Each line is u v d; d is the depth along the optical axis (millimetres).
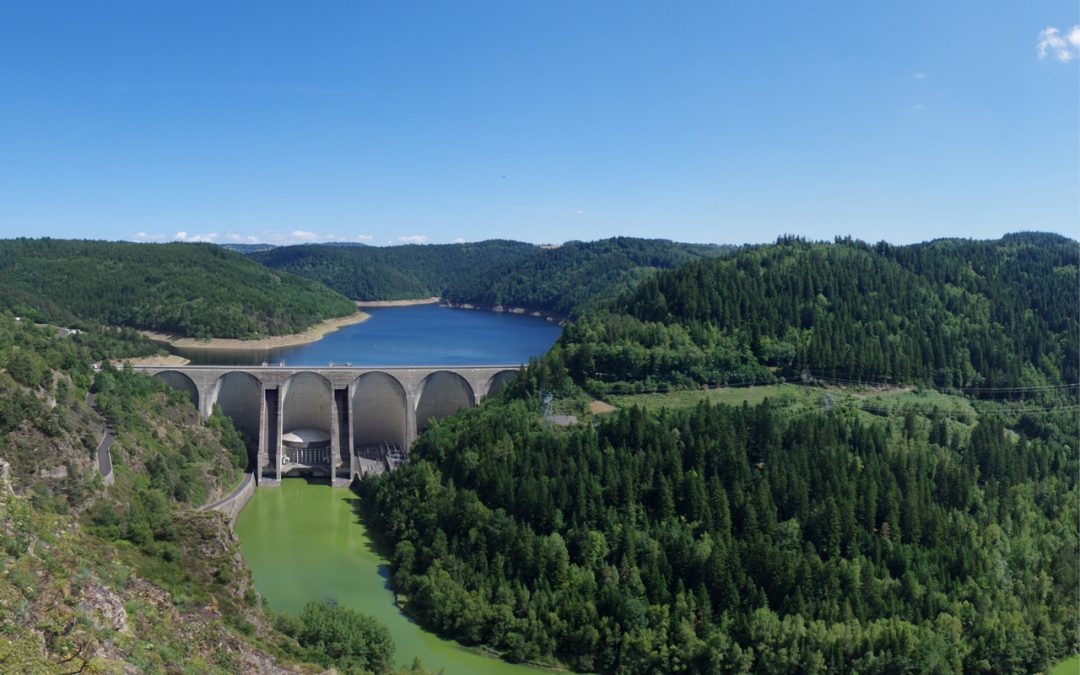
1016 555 140875
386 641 106312
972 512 150250
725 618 124188
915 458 156375
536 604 129750
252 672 78375
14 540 68125
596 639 123562
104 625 64438
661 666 120750
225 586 100688
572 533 141500
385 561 156625
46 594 63219
